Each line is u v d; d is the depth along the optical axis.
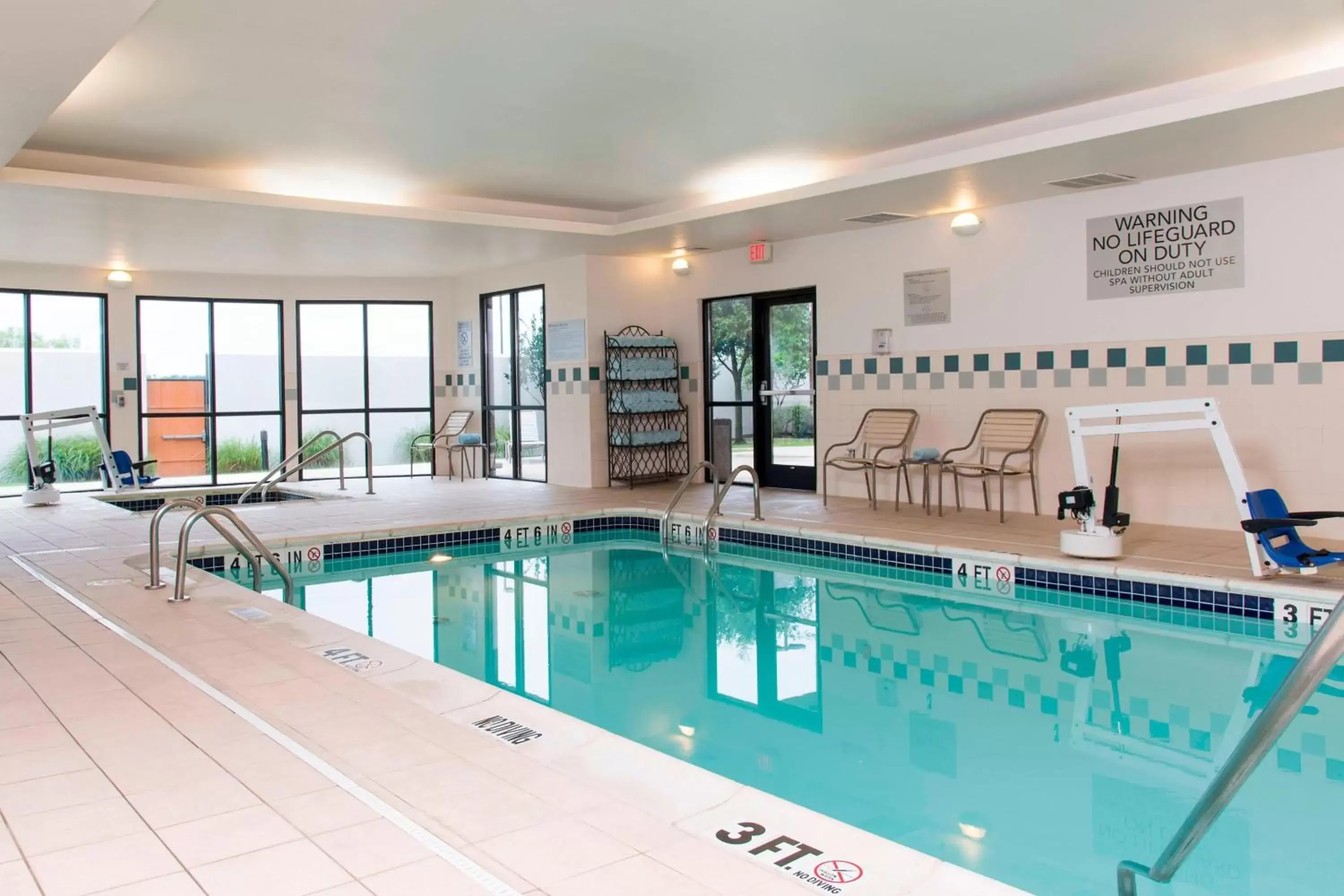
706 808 2.51
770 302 10.41
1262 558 5.67
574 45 5.20
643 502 9.39
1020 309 8.06
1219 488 7.02
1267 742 1.80
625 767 2.79
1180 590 5.57
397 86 5.82
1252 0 4.72
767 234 9.49
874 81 5.85
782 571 7.12
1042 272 7.91
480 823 2.28
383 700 3.28
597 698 4.36
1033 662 4.80
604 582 6.86
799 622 5.71
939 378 8.66
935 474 8.73
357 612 6.03
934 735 3.82
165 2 4.54
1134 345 7.39
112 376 11.70
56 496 9.58
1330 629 1.69
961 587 6.48
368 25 4.86
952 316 8.54
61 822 2.29
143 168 7.54
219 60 5.32
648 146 7.26
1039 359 7.95
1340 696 4.22
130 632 4.30
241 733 2.93
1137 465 7.43
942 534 7.15
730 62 5.50
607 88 5.91
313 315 12.97
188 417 12.39
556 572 7.23
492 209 9.16
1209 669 4.62
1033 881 2.63
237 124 6.53
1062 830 2.96
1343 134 5.98
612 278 10.93
